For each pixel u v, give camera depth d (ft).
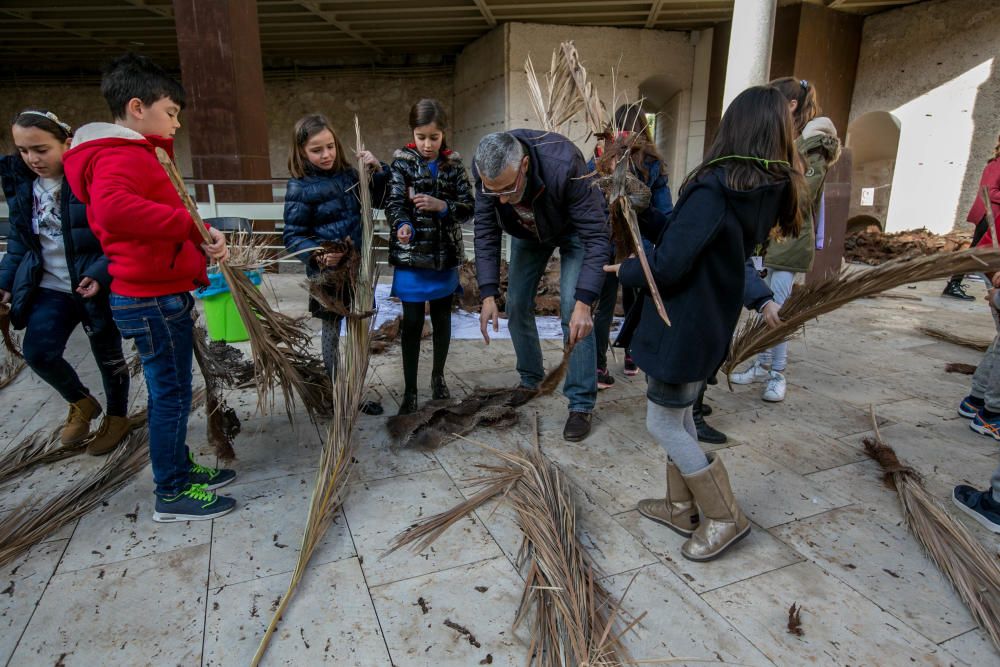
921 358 13.07
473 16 31.40
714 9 30.37
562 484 7.53
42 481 7.81
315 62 41.86
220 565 6.15
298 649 5.10
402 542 6.47
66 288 7.94
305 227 8.72
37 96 43.14
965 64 27.58
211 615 5.48
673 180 37.37
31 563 6.17
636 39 33.96
